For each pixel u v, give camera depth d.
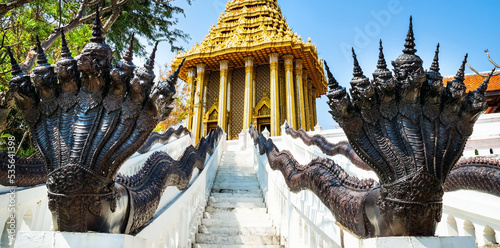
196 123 28.17
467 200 3.64
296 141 12.52
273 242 5.96
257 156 12.04
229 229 6.41
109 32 11.05
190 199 5.98
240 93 30.27
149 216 2.91
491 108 14.98
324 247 3.70
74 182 2.07
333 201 2.81
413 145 2.12
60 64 2.15
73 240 2.07
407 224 2.09
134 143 2.21
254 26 31.05
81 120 2.19
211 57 29.08
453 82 2.21
